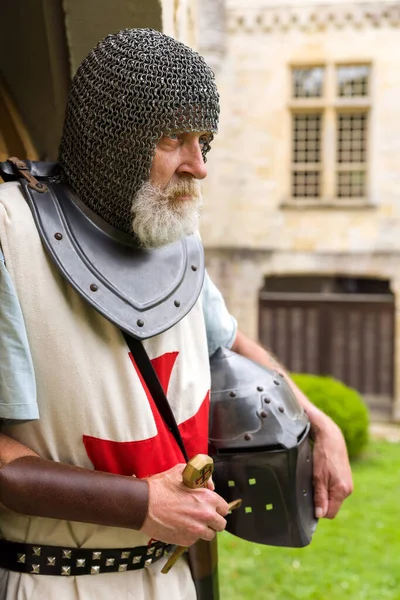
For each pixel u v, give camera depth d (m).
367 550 4.59
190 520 1.05
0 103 1.71
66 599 1.09
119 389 1.10
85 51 1.68
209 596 1.32
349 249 10.36
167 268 1.20
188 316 1.25
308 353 10.31
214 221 10.46
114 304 1.10
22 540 1.10
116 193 1.13
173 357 1.19
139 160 1.10
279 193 10.43
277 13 10.30
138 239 1.17
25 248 1.07
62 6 1.62
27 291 1.06
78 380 1.07
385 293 11.41
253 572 4.17
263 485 1.27
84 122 1.12
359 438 7.27
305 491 1.32
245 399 1.29
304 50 10.35
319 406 7.26
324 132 10.47
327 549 4.59
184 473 1.05
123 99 1.09
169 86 1.08
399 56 10.25
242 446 1.27
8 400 1.00
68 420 1.07
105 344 1.10
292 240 10.44
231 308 10.50
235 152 10.44
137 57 1.09
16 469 0.99
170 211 1.12
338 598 3.85
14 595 1.09
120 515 1.02
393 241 10.27
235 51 10.38
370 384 10.11
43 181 1.17
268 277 11.44
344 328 10.18
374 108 10.30
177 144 1.12
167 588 1.19
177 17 1.90
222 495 1.28
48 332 1.06
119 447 1.10
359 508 5.55
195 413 1.22
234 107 10.44
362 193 10.58
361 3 10.26
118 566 1.13
